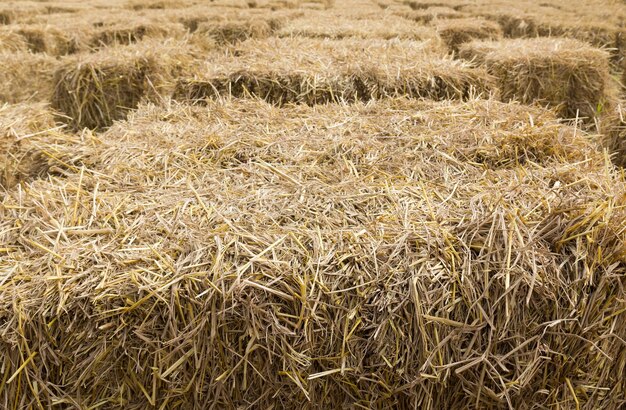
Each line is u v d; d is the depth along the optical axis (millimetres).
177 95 4016
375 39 5543
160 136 2754
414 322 1744
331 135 2682
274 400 1833
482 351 1796
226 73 3895
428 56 4457
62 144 2838
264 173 2340
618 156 3736
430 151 2480
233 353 1744
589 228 1814
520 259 1776
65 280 1725
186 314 1723
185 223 1947
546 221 1880
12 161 3166
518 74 4906
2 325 1687
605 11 11148
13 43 6984
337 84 3779
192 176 2355
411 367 1781
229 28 8570
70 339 1716
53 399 1768
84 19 8914
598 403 1994
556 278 1775
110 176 2336
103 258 1804
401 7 12461
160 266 1745
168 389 1781
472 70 3971
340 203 2078
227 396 1808
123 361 1762
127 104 4895
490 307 1759
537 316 1802
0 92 5449
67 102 4824
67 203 2123
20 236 1938
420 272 1747
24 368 1729
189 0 13336
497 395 1830
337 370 1765
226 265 1751
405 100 3262
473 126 2717
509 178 2229
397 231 1884
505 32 10102
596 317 1838
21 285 1737
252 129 2805
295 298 1717
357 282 1745
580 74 4832
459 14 10312
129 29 7664
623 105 3779
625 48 8820
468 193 2125
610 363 1918
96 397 1799
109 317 1700
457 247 1821
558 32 9141
